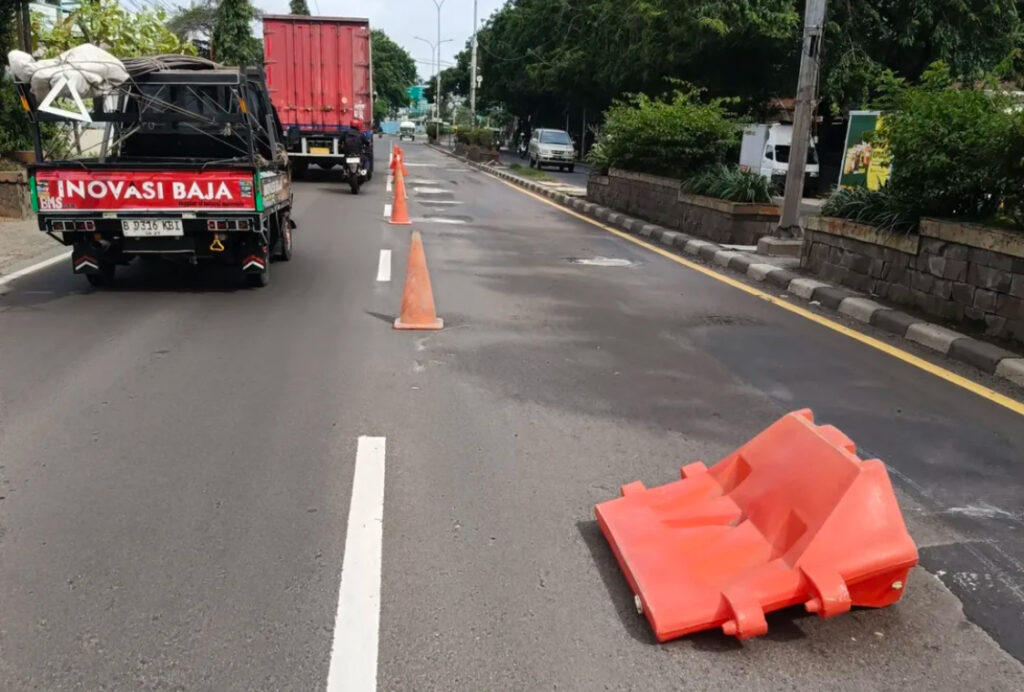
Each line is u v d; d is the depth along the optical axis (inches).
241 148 377.7
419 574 128.3
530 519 146.9
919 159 300.5
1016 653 114.2
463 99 3230.8
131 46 700.7
